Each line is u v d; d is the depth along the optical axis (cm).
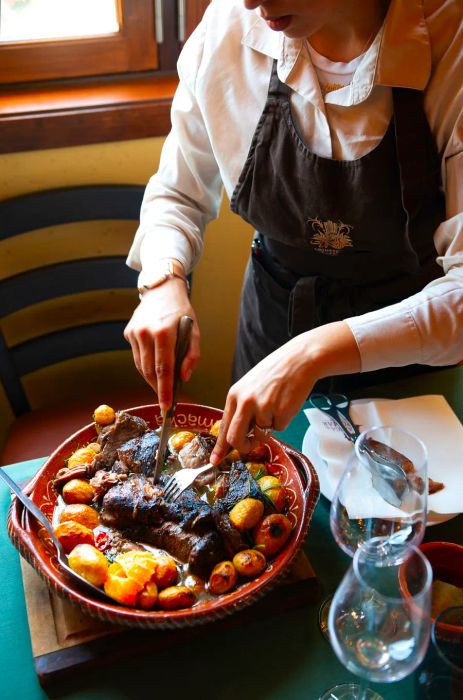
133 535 88
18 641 82
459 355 94
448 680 66
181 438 101
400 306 93
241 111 110
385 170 102
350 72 99
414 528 76
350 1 94
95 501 92
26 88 163
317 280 119
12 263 169
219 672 80
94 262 160
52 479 95
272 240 120
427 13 95
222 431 90
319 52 101
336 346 89
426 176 101
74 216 159
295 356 88
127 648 80
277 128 106
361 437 82
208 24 111
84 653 79
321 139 104
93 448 99
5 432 190
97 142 159
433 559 81
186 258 119
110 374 191
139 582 78
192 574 84
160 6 161
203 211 131
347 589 63
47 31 161
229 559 85
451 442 104
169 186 127
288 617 85
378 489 79
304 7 85
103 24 164
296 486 92
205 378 210
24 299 158
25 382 184
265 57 106
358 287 119
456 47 94
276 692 78
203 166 125
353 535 79
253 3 83
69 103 156
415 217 105
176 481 92
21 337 178
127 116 158
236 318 200
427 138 99
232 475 93
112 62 166
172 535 86
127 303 182
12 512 87
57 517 91
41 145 156
